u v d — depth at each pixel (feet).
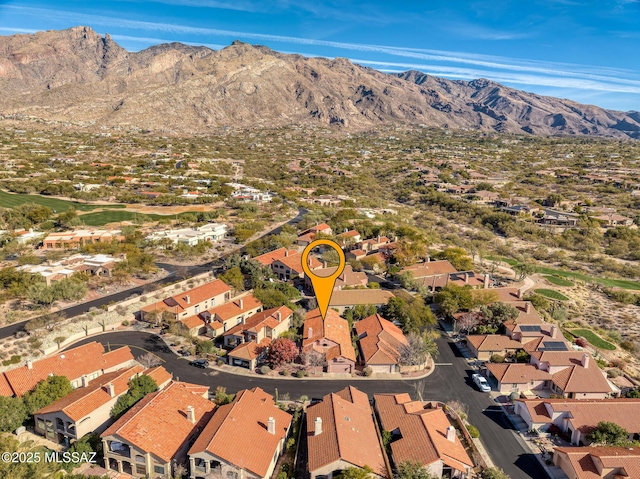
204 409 185.88
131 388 192.85
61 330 268.62
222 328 280.51
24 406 183.21
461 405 214.69
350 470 151.12
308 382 232.32
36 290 297.33
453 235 551.59
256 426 171.32
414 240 464.24
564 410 197.16
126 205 638.94
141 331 281.54
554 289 378.53
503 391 230.48
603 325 317.01
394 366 246.27
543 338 260.21
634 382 239.71
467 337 276.21
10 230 474.90
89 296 323.37
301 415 199.11
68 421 173.68
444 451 165.27
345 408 187.01
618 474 162.50
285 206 654.53
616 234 580.30
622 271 458.09
